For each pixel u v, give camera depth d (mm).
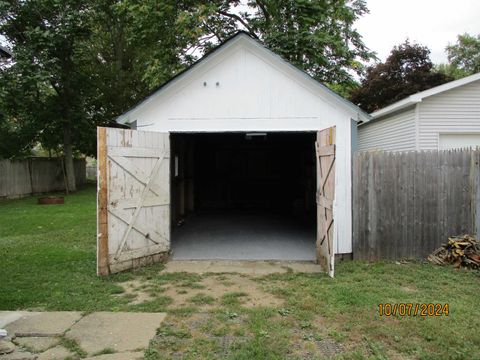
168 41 14312
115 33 20578
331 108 6320
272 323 3715
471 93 10047
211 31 14766
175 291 4766
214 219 11289
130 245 5699
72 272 5492
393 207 6207
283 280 5199
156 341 3340
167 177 6375
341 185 6246
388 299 4328
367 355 3086
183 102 6410
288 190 14023
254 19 15383
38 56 15188
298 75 6266
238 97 6371
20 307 4180
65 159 18391
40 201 13773
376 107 22234
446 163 6199
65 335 3459
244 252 6980
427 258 6145
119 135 5523
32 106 16766
